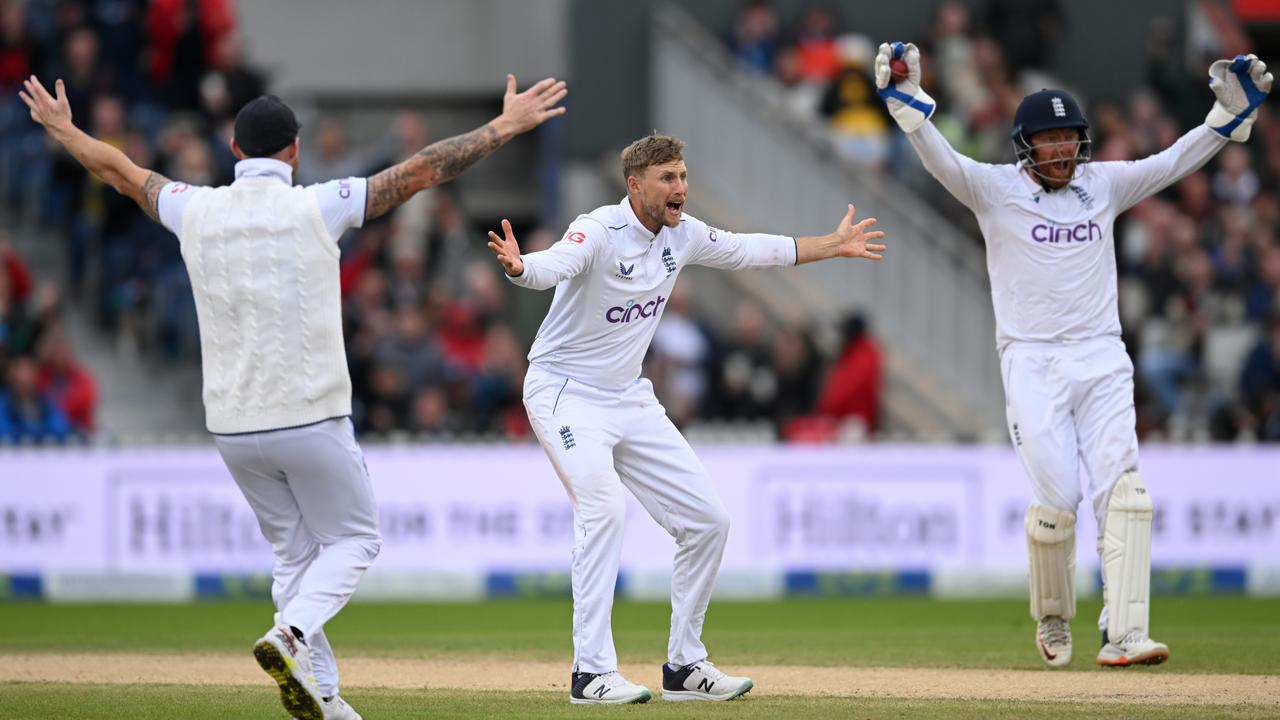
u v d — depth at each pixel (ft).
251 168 65.72
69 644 109.70
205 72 192.65
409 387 162.30
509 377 163.43
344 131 237.04
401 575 149.38
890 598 148.15
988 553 150.30
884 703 74.79
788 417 163.43
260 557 148.97
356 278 176.86
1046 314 87.51
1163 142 205.16
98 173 67.56
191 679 87.97
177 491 149.38
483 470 149.79
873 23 221.46
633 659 96.99
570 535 149.59
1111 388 87.10
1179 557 149.89
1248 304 187.32
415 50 238.07
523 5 230.27
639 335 77.30
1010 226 87.76
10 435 154.10
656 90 209.05
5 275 167.84
